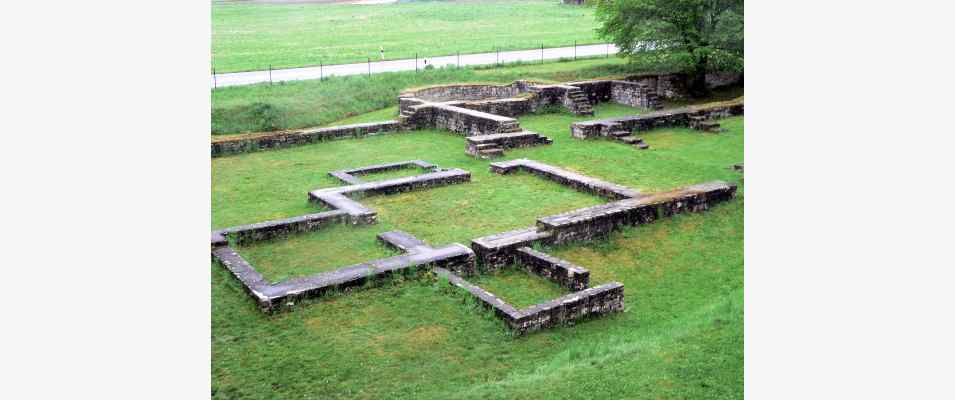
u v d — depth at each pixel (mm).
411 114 31375
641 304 15477
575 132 29219
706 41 37625
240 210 20906
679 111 31453
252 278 15102
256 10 80000
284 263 16906
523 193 22062
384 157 26922
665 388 10812
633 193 20656
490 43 53750
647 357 11789
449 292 14859
